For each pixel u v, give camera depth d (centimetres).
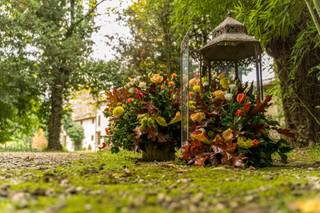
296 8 536
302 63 649
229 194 160
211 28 697
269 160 351
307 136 634
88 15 1370
